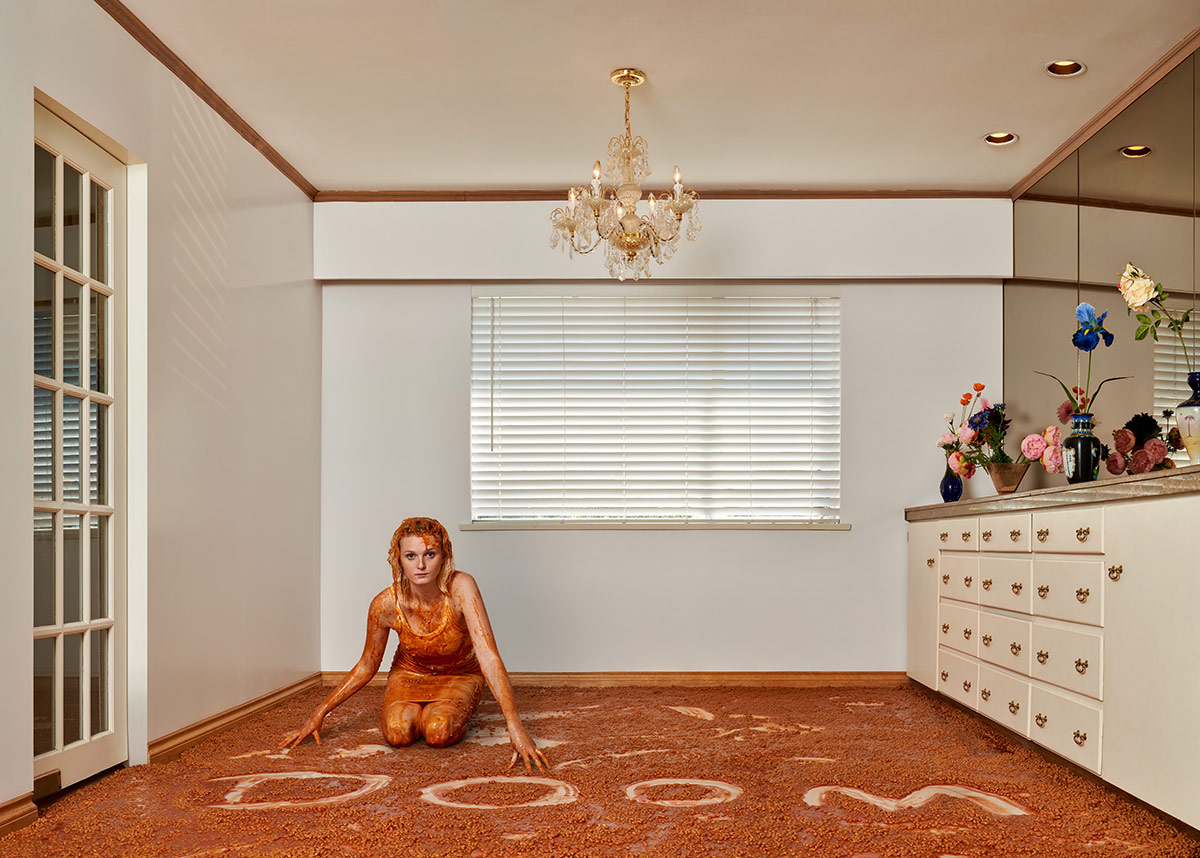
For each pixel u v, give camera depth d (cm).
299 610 538
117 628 354
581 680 568
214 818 293
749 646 570
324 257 568
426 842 270
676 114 457
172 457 385
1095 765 329
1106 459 431
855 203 569
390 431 582
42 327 312
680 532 575
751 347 584
